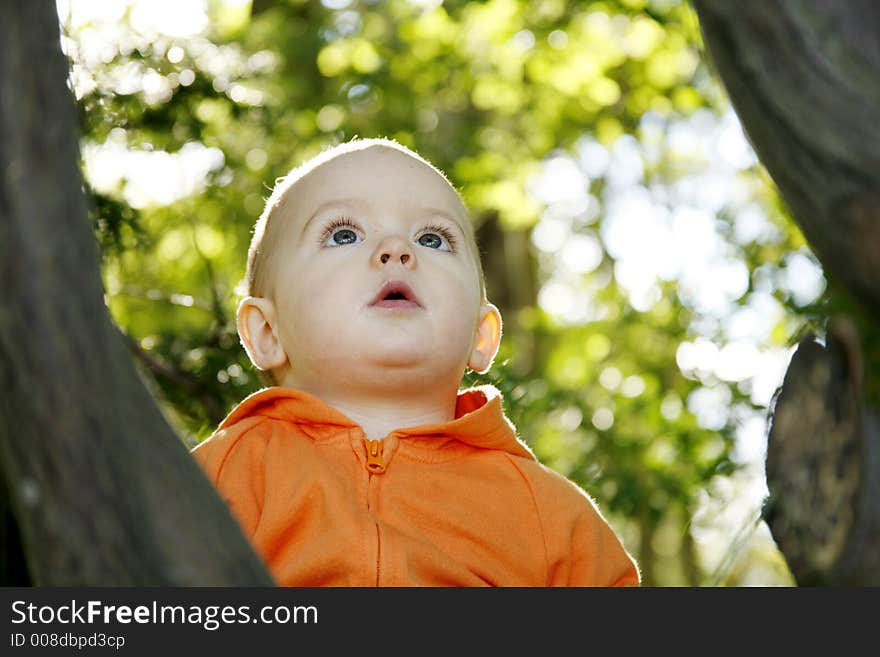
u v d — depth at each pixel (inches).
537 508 108.9
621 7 381.7
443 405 113.9
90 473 54.1
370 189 114.3
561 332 443.2
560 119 441.4
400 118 422.3
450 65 418.3
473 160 417.4
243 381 167.3
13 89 54.7
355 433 107.2
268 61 204.8
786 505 67.4
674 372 400.2
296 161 293.1
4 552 66.0
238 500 103.3
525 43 408.2
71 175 55.8
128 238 168.2
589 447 353.1
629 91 433.7
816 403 67.4
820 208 61.4
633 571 113.8
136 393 56.6
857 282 62.0
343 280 109.7
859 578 64.3
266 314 116.8
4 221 53.8
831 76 60.9
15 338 53.6
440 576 99.9
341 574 98.0
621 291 438.3
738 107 64.3
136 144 175.3
